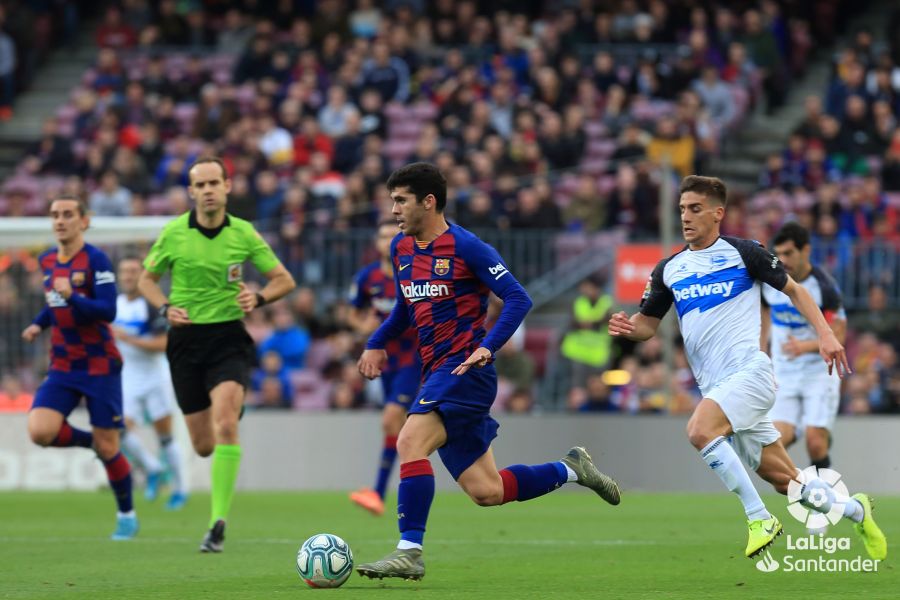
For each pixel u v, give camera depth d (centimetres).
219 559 2961
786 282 2520
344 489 5634
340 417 5666
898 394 5659
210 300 3136
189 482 5556
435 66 8431
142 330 4744
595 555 3041
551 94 7706
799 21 8931
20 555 3067
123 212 7394
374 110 7906
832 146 7331
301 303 6519
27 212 7844
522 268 6650
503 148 7194
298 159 7606
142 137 7962
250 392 6328
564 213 6875
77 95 9012
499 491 2461
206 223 3138
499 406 6103
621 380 6044
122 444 4822
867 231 6475
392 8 8912
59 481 5672
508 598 2259
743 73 8175
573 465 2570
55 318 3328
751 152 7956
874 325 6125
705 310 2564
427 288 2422
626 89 7919
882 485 5225
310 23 8856
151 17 9419
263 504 4812
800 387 3656
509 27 8419
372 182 7075
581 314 6256
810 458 3672
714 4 8394
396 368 4100
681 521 4050
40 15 9544
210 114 8050
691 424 2533
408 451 2372
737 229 6444
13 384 5725
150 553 3108
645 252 5803
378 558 2970
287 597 2284
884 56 7700
